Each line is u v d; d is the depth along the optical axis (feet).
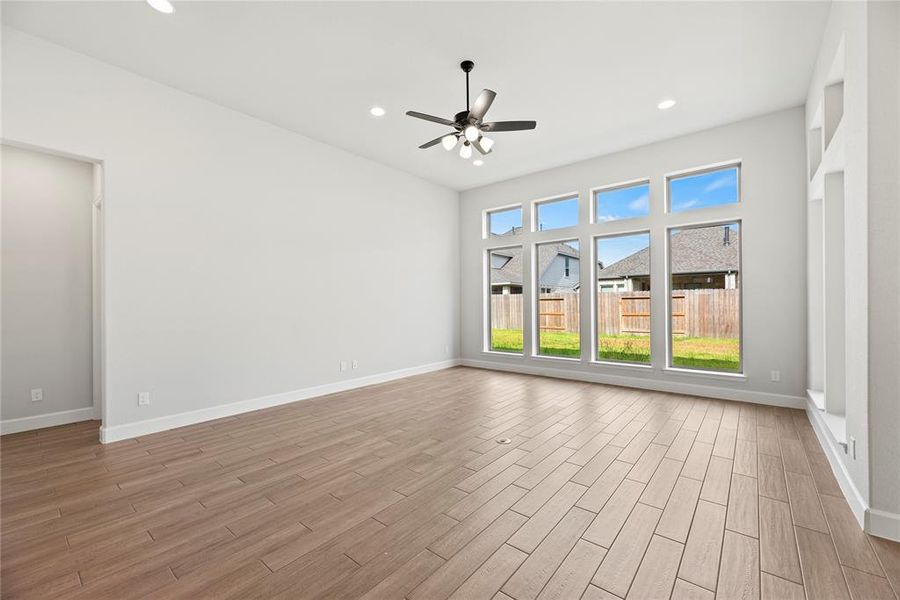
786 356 13.55
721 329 15.34
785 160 13.51
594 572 5.49
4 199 11.98
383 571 5.56
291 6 8.58
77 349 13.11
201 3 8.45
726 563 5.64
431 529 6.56
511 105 13.07
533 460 9.29
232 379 13.26
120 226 10.96
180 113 12.12
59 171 12.92
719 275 15.39
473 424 12.03
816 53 10.33
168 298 11.85
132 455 9.84
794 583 5.24
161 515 7.08
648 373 16.51
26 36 9.48
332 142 16.17
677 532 6.40
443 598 5.04
